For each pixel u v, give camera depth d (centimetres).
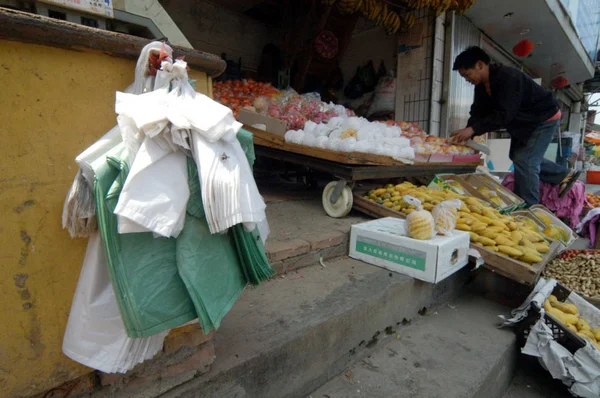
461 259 250
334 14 554
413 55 563
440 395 163
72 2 103
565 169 474
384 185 432
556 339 211
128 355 97
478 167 508
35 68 87
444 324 236
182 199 89
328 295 195
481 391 176
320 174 530
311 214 323
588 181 1171
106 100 101
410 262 229
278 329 156
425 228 229
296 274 226
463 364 189
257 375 137
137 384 112
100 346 95
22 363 92
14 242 88
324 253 250
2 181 85
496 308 265
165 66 94
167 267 94
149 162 85
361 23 631
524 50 661
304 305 182
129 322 89
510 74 385
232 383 129
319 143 317
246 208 96
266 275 119
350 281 218
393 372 180
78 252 99
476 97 447
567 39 723
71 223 88
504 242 262
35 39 83
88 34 91
